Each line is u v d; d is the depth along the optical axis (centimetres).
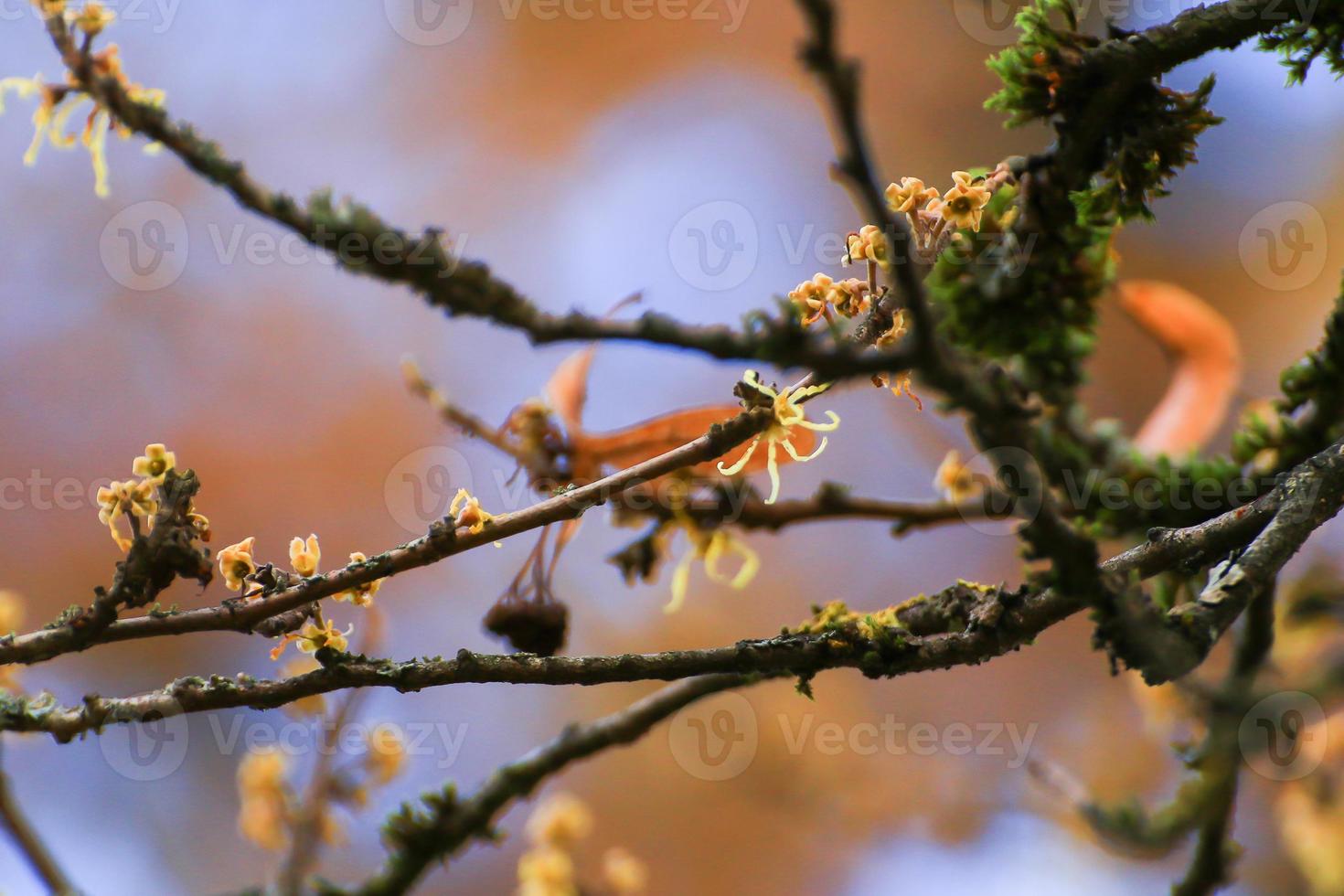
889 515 211
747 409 200
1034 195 198
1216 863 209
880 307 199
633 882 229
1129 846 210
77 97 199
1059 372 198
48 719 200
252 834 216
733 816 375
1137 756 340
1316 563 217
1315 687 208
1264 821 253
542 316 194
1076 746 355
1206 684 209
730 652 199
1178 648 196
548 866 220
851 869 319
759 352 193
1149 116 199
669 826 392
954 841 299
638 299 211
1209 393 213
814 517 211
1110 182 199
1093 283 198
